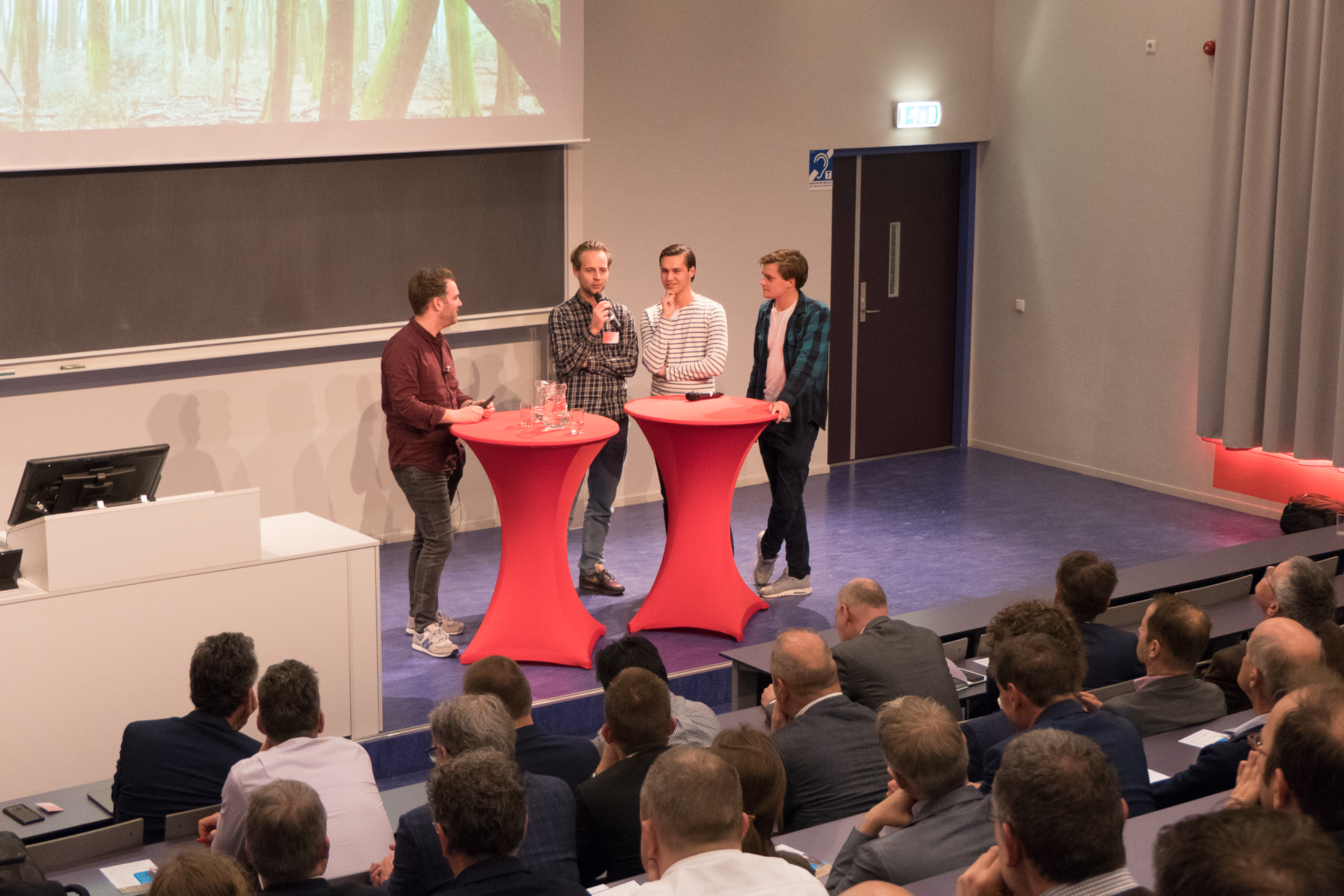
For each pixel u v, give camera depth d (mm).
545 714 4777
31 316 5602
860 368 8727
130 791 3191
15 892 2434
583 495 7270
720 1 7418
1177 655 3480
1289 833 1297
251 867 2559
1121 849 1659
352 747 3059
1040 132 8367
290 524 4770
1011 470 8516
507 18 6523
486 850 2160
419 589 5336
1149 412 7973
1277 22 6742
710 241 7656
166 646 4188
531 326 7070
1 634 3889
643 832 2051
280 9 5922
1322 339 6906
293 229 6207
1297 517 6602
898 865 2371
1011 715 2967
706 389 6000
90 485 4023
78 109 5523
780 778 2545
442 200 6594
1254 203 7000
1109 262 8062
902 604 5957
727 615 5488
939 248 8891
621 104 7184
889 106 8203
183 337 6004
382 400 5250
